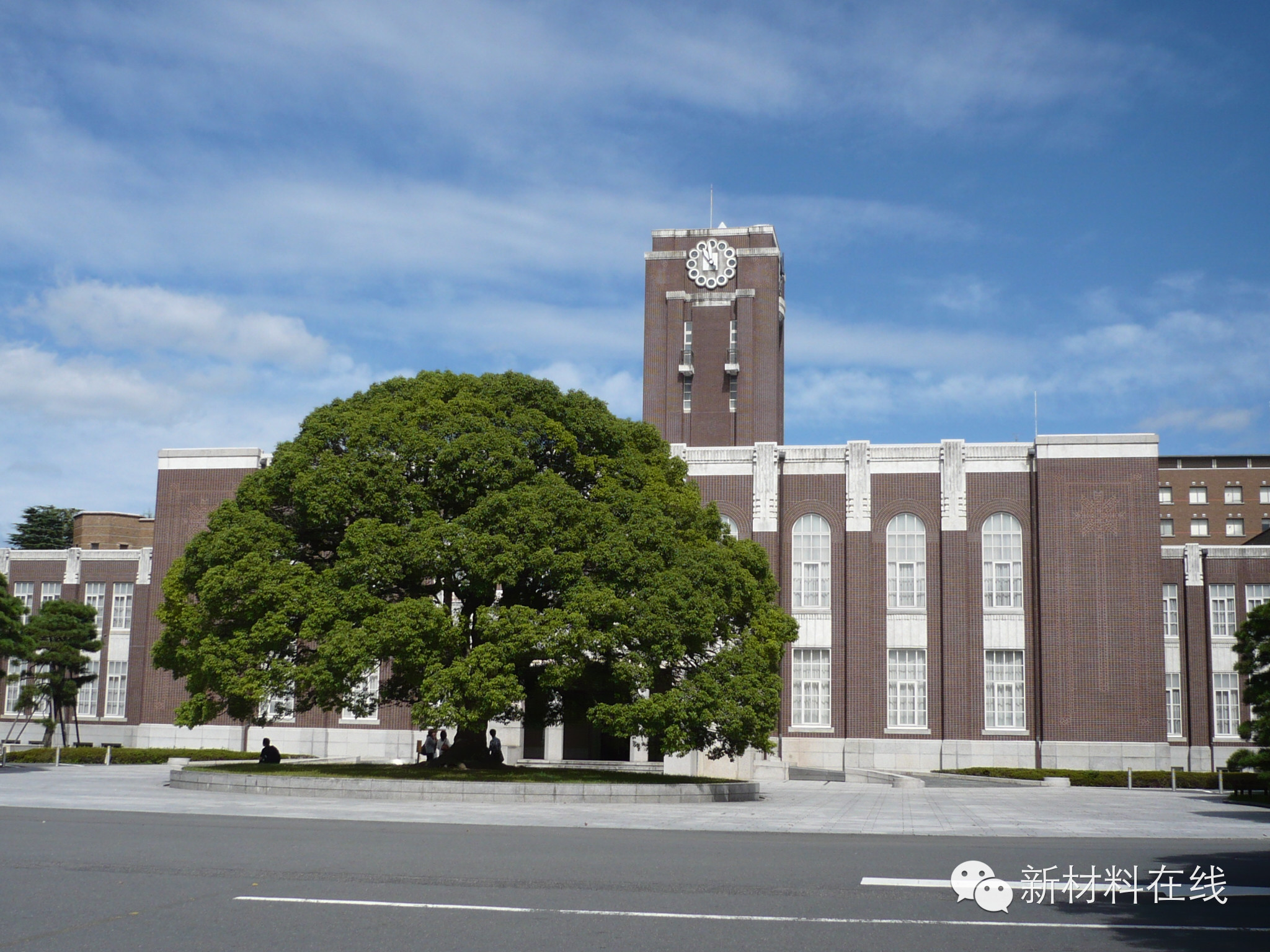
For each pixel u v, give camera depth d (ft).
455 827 78.89
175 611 151.74
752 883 52.39
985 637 191.83
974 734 189.26
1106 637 185.98
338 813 88.58
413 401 130.21
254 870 53.47
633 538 121.70
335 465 120.67
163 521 210.79
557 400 135.74
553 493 120.06
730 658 125.49
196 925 40.57
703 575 124.06
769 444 202.39
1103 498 189.06
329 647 111.55
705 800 114.62
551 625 113.09
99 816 81.10
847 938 40.19
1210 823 95.55
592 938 39.37
